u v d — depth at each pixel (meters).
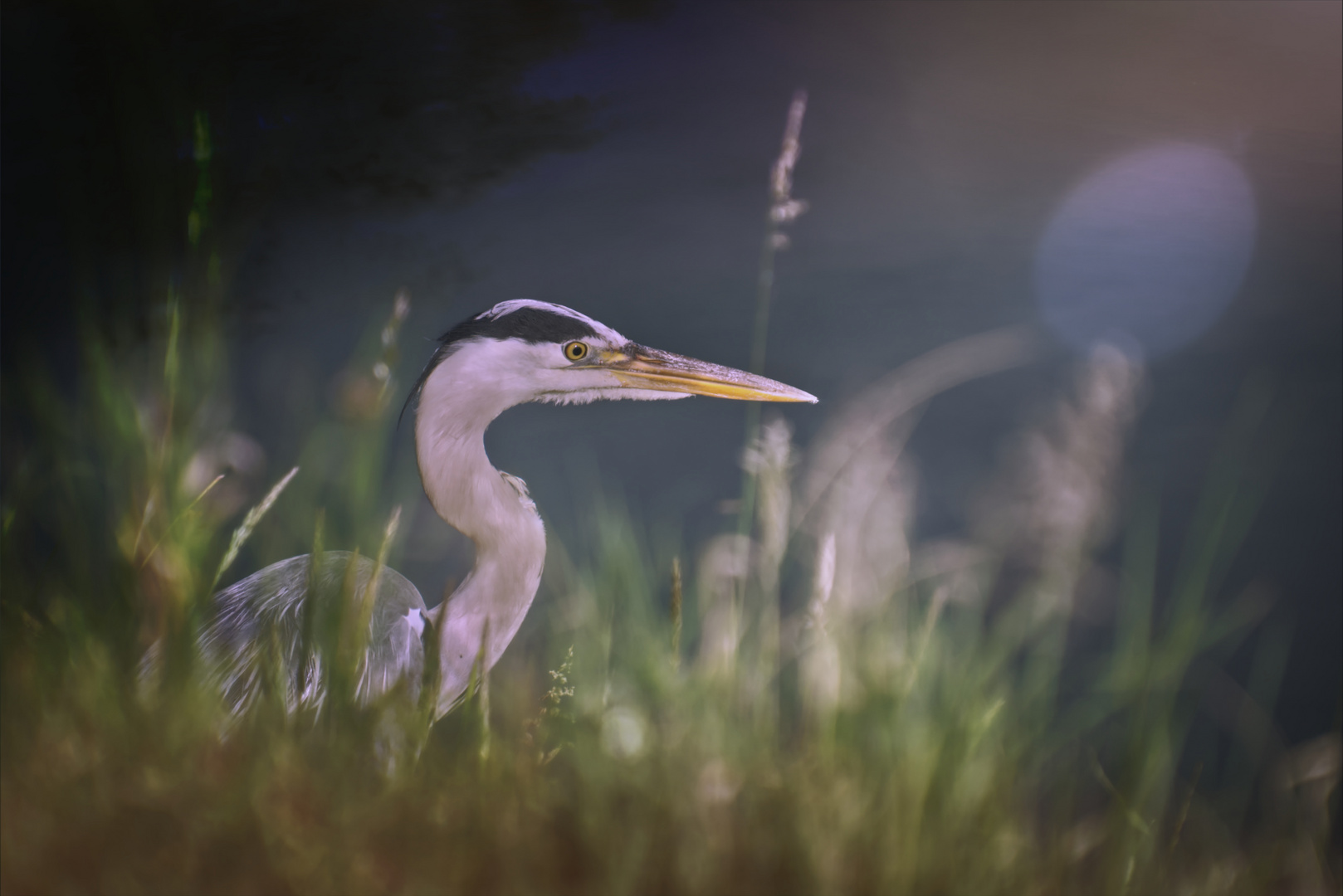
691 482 6.26
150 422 5.03
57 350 6.97
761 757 5.00
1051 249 9.51
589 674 5.07
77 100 8.95
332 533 5.12
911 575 5.13
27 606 5.01
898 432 5.25
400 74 11.97
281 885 4.92
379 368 5.08
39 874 4.91
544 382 5.16
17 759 4.95
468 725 5.00
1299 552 5.57
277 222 9.56
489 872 4.95
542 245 9.58
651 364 5.18
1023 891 4.97
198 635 5.02
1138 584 5.39
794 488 5.11
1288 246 9.35
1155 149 11.46
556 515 5.86
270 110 10.87
